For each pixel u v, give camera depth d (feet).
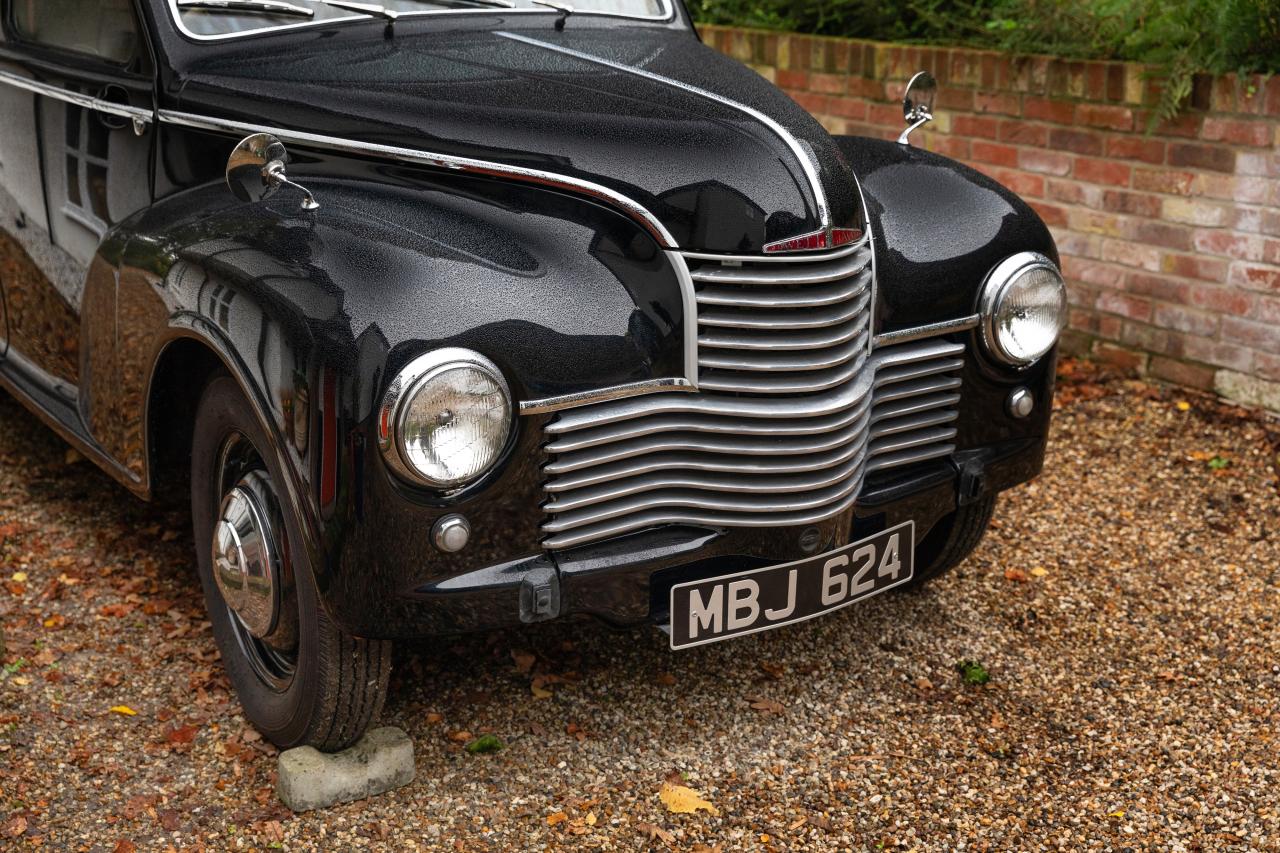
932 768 10.75
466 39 12.12
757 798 10.38
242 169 10.02
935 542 12.88
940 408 11.21
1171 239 17.85
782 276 9.61
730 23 24.44
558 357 9.14
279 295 9.17
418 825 10.03
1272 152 16.55
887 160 11.84
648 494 9.79
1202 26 17.07
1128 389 18.34
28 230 14.11
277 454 9.20
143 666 12.13
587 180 9.81
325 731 10.19
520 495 9.27
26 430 17.13
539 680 11.87
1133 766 10.79
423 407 8.64
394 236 9.46
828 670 12.12
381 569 9.00
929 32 21.74
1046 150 18.98
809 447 9.89
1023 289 11.01
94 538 14.47
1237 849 9.82
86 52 12.98
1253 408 17.49
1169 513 15.16
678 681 11.93
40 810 10.18
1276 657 12.34
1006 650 12.48
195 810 10.21
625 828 10.02
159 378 11.12
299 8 12.23
